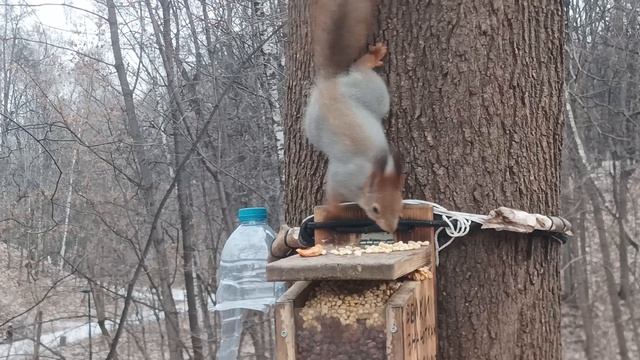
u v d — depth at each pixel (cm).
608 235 1186
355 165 272
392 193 266
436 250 284
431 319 275
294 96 336
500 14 294
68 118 1070
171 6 1054
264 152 1063
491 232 290
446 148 291
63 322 1329
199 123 1034
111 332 1173
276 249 311
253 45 938
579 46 1098
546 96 307
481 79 292
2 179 1313
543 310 304
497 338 289
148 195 1054
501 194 292
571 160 1109
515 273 294
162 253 1085
